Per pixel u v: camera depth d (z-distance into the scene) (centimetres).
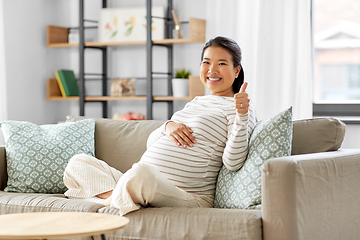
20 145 237
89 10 411
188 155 192
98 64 410
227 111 198
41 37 404
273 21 319
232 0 336
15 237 122
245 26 329
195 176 191
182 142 194
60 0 420
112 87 387
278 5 317
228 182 184
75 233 123
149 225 164
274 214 147
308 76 311
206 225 155
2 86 366
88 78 413
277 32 318
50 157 235
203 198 190
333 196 164
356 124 313
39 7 400
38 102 400
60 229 128
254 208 168
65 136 243
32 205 193
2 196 206
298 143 193
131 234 167
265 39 320
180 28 361
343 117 322
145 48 391
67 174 215
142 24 381
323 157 164
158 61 387
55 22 418
